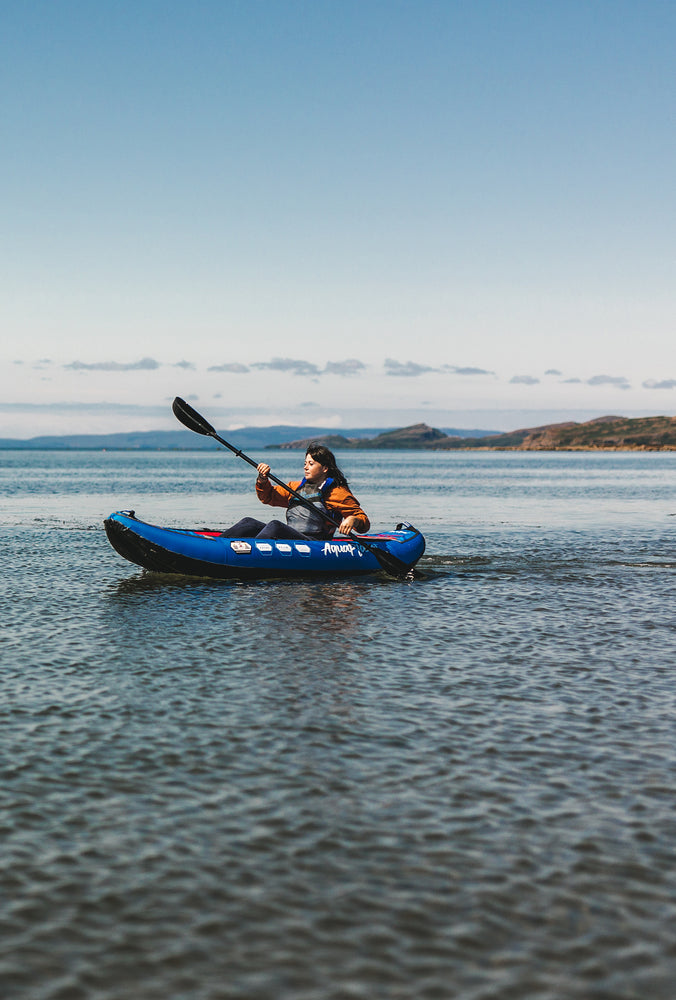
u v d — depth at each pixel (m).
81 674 6.85
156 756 5.00
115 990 2.88
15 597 10.53
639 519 23.95
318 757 5.00
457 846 3.89
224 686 6.52
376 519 23.67
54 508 27.45
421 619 9.33
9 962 3.02
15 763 4.88
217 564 11.85
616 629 8.82
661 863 3.75
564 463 135.12
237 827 4.08
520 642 8.17
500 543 17.34
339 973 2.97
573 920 3.29
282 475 75.00
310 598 10.64
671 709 5.97
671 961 3.04
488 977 2.95
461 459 190.50
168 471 87.69
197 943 3.14
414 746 5.20
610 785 4.60
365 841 3.94
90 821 4.13
